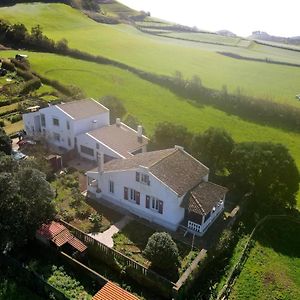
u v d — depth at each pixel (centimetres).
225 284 3669
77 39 13700
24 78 9338
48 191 3788
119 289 3189
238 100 9075
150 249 3603
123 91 9419
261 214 4922
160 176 4281
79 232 3906
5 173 3641
